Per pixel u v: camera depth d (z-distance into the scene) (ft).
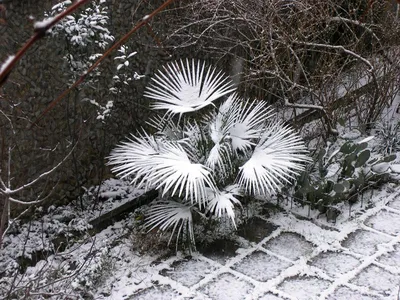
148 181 12.07
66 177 13.92
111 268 12.16
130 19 14.34
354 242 13.21
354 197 14.76
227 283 11.84
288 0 15.49
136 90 15.06
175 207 12.68
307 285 11.76
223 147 13.08
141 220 13.64
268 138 13.76
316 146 15.97
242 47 16.80
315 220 14.03
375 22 18.71
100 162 14.57
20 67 12.16
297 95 17.74
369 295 11.40
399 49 17.62
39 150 13.06
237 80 17.07
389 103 19.16
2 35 11.52
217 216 12.81
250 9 15.02
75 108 13.15
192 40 15.98
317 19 16.10
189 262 12.55
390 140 16.98
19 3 11.65
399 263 12.42
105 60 13.93
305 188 13.89
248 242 13.23
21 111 12.37
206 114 14.96
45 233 12.96
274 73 14.89
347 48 17.57
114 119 14.65
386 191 15.31
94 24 12.14
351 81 17.92
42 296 10.62
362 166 15.14
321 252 12.87
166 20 15.37
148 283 11.84
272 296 11.43
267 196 14.85
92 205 14.06
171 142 13.29
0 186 12.35
